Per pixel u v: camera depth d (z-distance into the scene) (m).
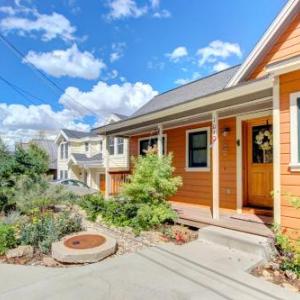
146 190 6.96
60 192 9.70
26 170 9.83
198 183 8.90
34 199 8.45
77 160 24.05
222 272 4.20
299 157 4.97
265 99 5.95
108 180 11.48
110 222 7.20
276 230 5.00
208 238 5.68
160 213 6.73
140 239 6.02
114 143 18.77
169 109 7.45
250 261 4.57
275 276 4.16
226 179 7.94
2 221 7.16
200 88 10.45
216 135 6.75
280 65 5.04
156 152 9.35
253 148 7.45
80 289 3.74
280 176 5.19
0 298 3.57
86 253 4.82
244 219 6.50
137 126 9.66
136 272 4.26
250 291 3.61
